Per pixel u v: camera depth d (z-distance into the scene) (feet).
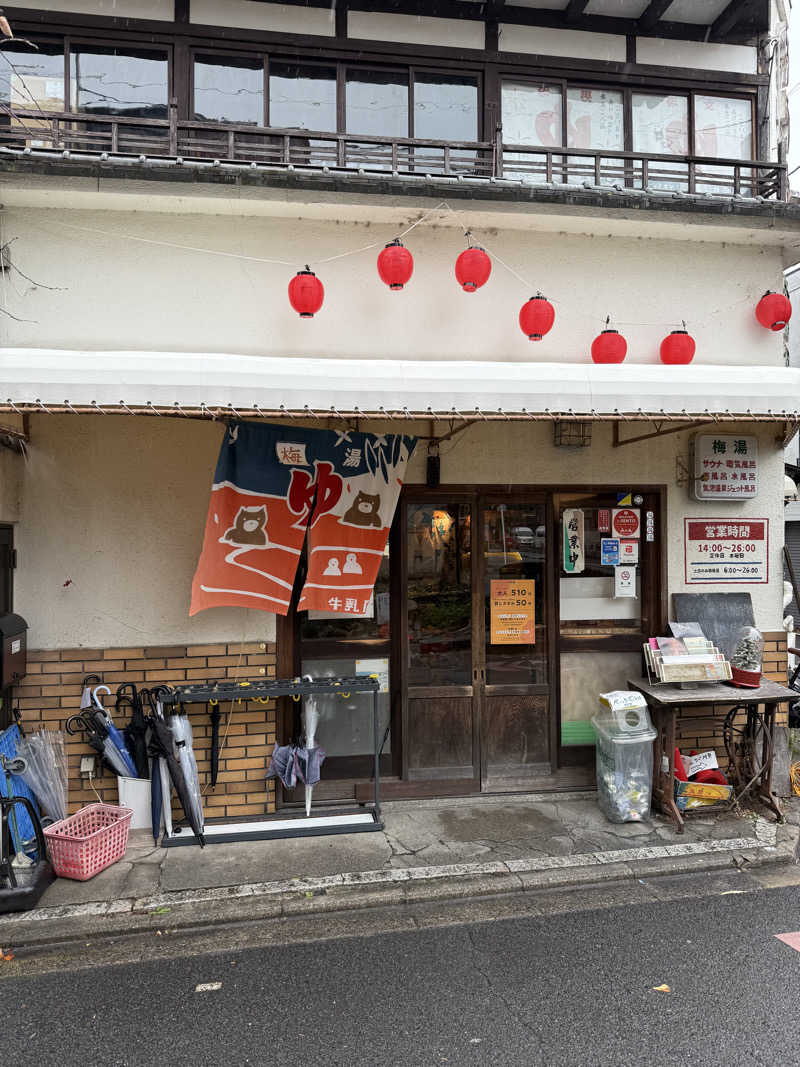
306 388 13.78
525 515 19.08
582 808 17.90
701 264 18.58
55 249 15.92
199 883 14.17
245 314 16.57
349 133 18.33
